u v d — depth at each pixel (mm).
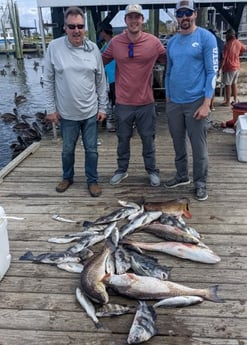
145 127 4113
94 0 5633
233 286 2582
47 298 2525
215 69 3477
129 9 3537
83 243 3062
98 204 3895
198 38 3445
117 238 2988
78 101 3777
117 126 4207
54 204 3932
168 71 3752
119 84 3980
